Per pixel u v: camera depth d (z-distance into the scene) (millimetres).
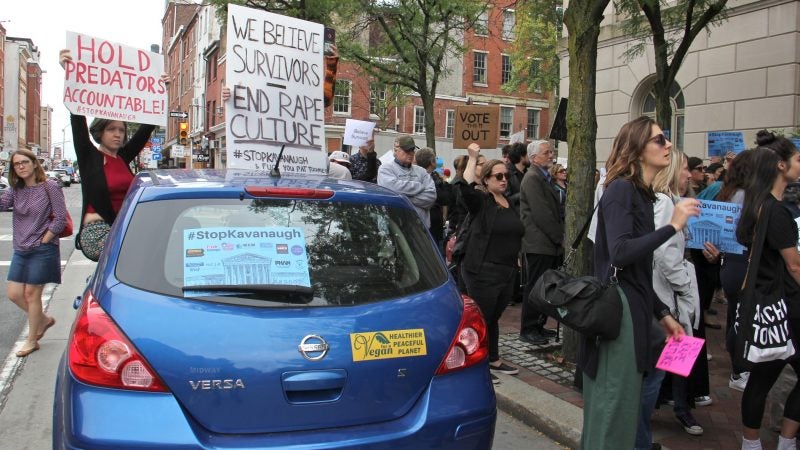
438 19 16859
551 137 9578
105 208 4707
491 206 5227
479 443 2609
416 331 2578
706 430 4223
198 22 47062
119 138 4863
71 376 2301
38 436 4117
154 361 2244
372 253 2805
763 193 3482
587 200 5309
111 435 2156
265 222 2732
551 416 4270
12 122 77250
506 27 31188
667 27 13148
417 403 2537
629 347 2896
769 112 12336
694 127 13727
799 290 3418
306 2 15164
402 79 18281
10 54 80125
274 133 5141
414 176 6328
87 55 4699
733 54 12922
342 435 2361
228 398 2266
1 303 7875
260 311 2404
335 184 3205
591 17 5203
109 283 2447
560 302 2871
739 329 3432
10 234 15820
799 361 3510
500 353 5930
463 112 7754
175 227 2625
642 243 2771
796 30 11914
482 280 5148
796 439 4082
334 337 2414
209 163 41562
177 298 2385
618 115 15398
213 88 40625
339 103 31812
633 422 2926
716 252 4609
